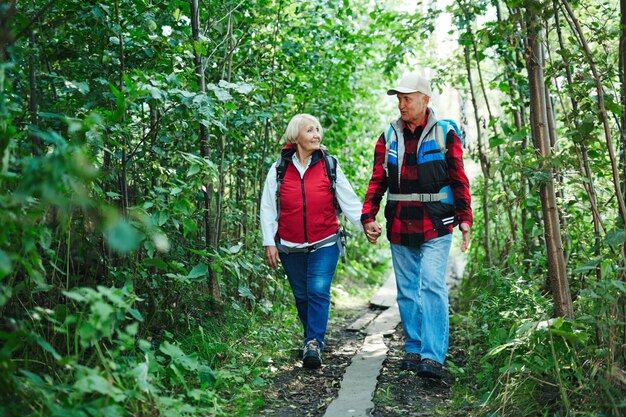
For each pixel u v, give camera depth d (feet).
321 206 13.44
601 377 8.80
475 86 23.75
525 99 16.78
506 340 11.52
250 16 16.15
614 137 13.12
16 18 9.51
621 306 9.53
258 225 18.03
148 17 11.92
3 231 7.07
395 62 19.45
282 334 15.35
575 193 13.16
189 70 12.34
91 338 7.99
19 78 10.44
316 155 13.65
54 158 6.46
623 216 9.73
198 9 13.76
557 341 10.22
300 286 13.93
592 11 13.96
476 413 10.26
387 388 11.87
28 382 7.73
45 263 10.93
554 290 10.99
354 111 23.84
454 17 18.06
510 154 11.60
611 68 11.05
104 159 12.41
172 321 12.48
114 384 8.54
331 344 16.19
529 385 10.21
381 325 18.26
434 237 12.80
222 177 14.90
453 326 17.28
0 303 7.33
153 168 12.45
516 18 10.88
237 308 14.30
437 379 12.21
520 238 20.20
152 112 12.65
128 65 12.50
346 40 19.36
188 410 8.80
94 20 11.45
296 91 18.74
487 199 19.62
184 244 13.78
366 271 29.17
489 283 17.60
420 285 13.55
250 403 10.69
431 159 12.75
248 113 15.46
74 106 11.62
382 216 35.12
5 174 7.48
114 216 5.93
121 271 11.04
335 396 11.79
